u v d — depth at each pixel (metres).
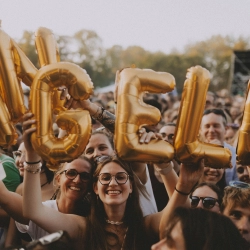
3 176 2.43
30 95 2.15
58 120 2.15
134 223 2.37
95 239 2.31
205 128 4.16
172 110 6.57
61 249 1.55
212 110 4.20
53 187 3.16
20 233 2.91
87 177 2.52
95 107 2.56
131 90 2.12
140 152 2.11
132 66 2.21
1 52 2.16
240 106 8.73
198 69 2.13
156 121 2.14
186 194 2.24
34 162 2.18
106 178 2.32
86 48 37.25
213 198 2.71
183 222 1.64
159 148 2.12
